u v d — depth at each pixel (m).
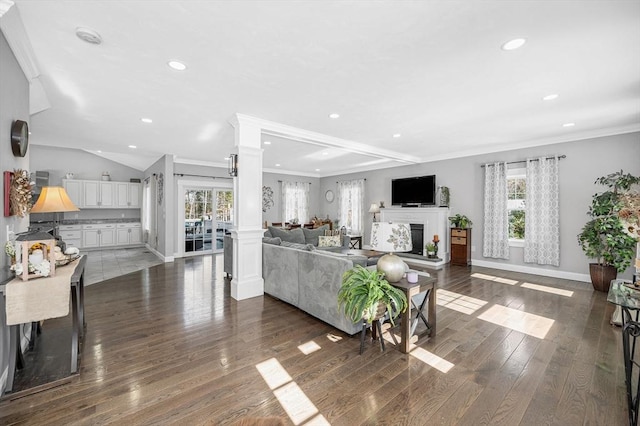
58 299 1.92
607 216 4.02
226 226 8.02
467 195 6.13
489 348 2.53
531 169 5.16
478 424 1.63
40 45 2.11
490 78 2.69
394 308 2.57
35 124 4.11
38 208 2.51
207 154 6.48
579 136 4.65
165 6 1.70
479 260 5.96
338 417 1.69
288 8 1.73
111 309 3.45
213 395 1.88
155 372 2.13
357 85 2.83
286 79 2.70
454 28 1.94
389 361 2.31
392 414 1.71
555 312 3.38
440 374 2.13
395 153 6.18
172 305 3.60
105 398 1.83
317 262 3.06
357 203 8.62
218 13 1.77
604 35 2.01
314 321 3.13
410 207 6.85
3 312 1.89
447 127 4.30
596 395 1.89
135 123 4.07
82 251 7.71
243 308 3.50
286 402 1.82
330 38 2.05
